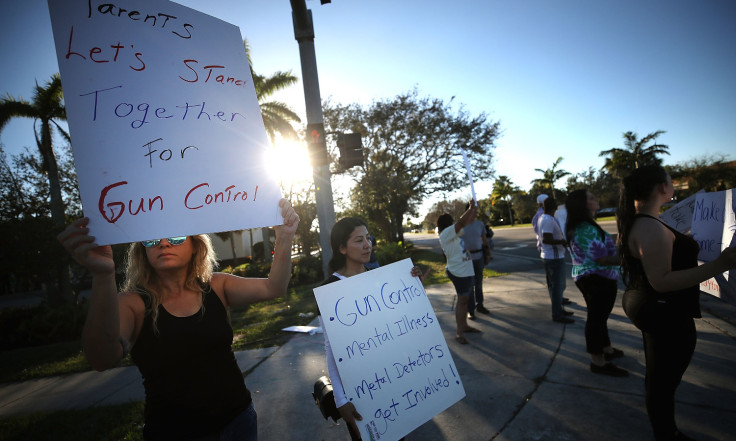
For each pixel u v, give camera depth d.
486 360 3.70
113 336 1.13
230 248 25.14
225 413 1.39
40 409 3.81
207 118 1.33
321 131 5.82
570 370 3.29
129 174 1.15
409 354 1.71
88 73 1.15
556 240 4.59
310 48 5.82
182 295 1.47
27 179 12.50
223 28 1.47
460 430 2.58
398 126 20.80
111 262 1.12
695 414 2.48
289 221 1.51
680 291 1.89
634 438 2.30
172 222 1.18
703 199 2.19
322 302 1.61
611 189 50.38
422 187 21.42
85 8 1.18
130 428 3.07
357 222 2.00
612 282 3.10
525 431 2.49
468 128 20.86
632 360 3.36
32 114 11.83
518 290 6.81
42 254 9.07
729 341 3.54
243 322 6.92
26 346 8.16
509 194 62.12
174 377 1.33
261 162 1.43
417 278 1.92
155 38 1.29
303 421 2.92
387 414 1.56
